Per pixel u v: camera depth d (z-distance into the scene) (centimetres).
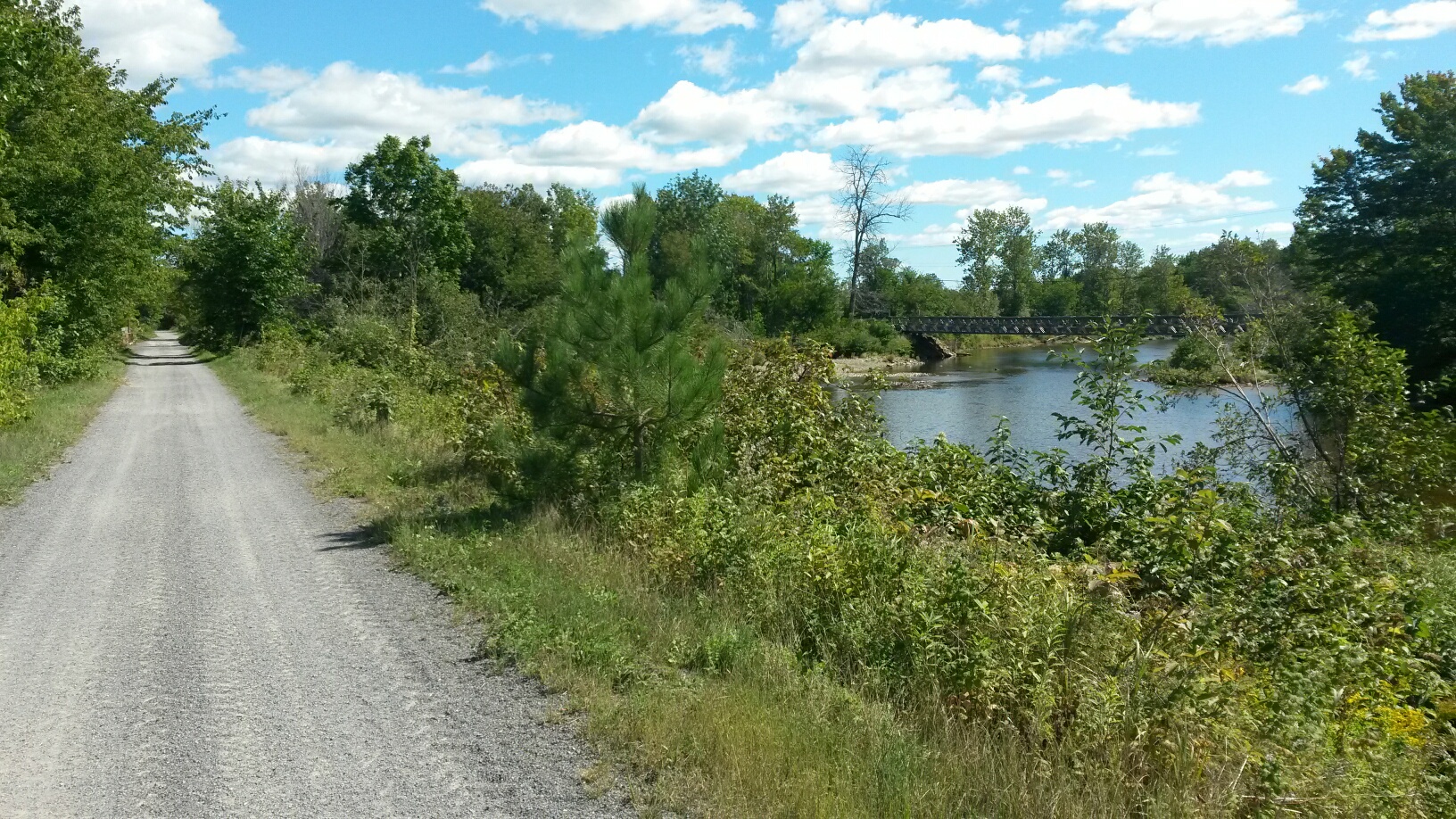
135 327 5866
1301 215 3206
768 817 380
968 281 9819
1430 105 2992
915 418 2662
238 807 398
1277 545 679
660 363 893
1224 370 1451
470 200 5488
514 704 507
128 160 2625
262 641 612
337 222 5234
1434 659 667
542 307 984
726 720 455
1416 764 470
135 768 435
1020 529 884
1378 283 2911
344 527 971
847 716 471
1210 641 540
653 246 988
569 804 399
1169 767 439
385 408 1730
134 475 1316
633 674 533
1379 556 792
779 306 6116
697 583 706
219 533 948
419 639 616
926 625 542
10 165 2064
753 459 1000
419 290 3562
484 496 1075
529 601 661
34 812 394
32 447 1456
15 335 1705
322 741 462
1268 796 414
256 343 4272
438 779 423
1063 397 3297
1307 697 491
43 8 2208
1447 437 1223
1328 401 1277
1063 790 404
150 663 573
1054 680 491
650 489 868
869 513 850
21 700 516
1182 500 787
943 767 422
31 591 736
